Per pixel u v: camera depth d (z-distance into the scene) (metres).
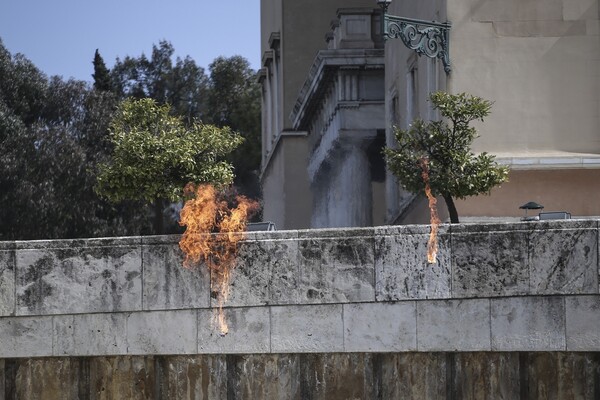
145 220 102.06
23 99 103.88
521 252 30.14
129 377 30.89
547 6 50.09
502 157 49.47
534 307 30.12
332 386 30.52
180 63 147.00
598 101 50.00
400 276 30.30
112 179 45.69
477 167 43.28
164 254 30.62
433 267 30.30
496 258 30.19
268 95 106.12
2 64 104.06
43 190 96.69
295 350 30.39
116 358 30.94
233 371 30.73
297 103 85.12
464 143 43.72
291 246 30.50
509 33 50.06
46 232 97.56
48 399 30.94
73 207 97.38
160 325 30.61
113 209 97.62
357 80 69.12
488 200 49.56
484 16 49.97
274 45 98.06
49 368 30.97
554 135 49.97
